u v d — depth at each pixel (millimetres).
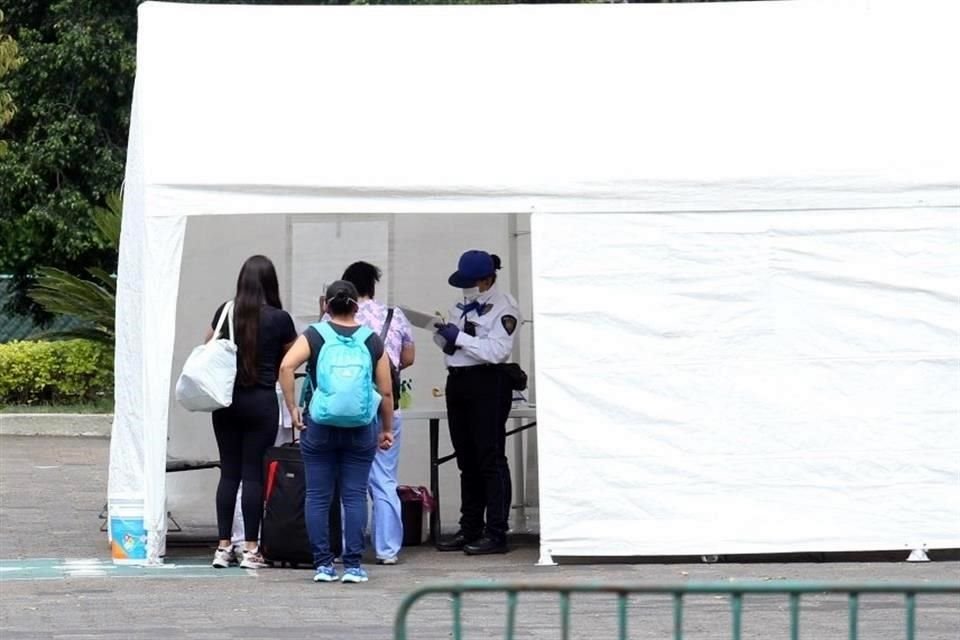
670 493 38719
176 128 39781
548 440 38656
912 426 38938
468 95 41219
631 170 39188
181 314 46812
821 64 41938
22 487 58375
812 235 39094
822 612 32875
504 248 48750
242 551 40125
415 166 39375
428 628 30688
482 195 39188
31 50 93938
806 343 38969
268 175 38969
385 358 36719
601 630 30750
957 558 40250
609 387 38812
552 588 17250
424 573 38562
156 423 38875
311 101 40906
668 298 39000
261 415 38656
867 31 42812
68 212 93375
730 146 39750
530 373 49406
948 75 41656
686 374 38844
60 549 43031
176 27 42375
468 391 41781
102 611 32500
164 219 38750
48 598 34219
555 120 40500
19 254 94000
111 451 39812
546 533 38750
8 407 82812
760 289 39062
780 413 38844
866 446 38844
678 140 39906
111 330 84625
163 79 40969
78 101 95125
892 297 39094
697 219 39125
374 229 47875
